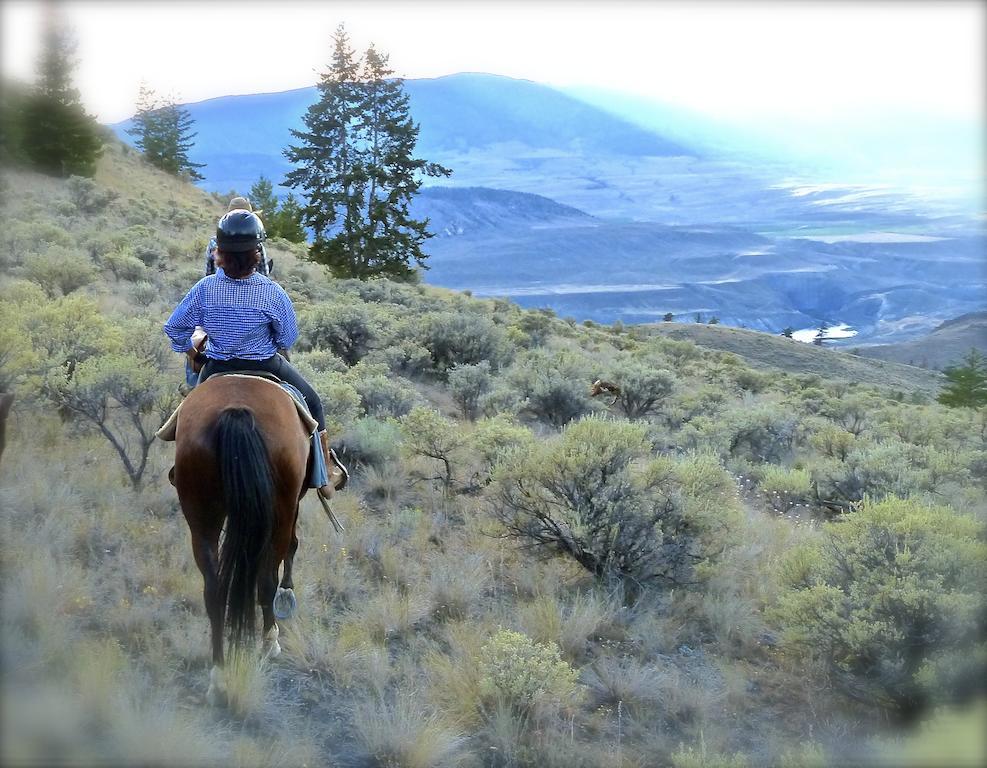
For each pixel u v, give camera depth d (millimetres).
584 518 7910
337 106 48719
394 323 23062
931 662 5254
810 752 4664
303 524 8281
